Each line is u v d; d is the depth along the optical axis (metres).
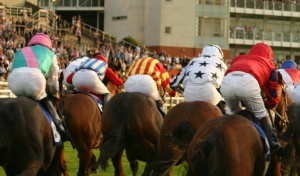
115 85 14.72
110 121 12.01
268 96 9.63
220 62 12.17
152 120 12.05
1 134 9.51
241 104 9.61
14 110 9.63
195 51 67.69
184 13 67.00
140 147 12.14
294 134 11.78
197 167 8.31
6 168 9.83
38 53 10.60
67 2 73.50
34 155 9.68
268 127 9.16
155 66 13.48
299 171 12.28
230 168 8.16
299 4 73.69
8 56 37.78
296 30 75.12
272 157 9.78
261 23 73.50
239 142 8.37
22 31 46.16
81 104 12.68
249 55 9.77
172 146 10.38
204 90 11.79
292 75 16.09
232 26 71.94
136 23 68.56
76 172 15.48
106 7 72.81
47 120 10.09
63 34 51.75
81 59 15.20
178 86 12.59
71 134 12.45
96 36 52.72
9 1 57.28
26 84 10.22
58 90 10.95
